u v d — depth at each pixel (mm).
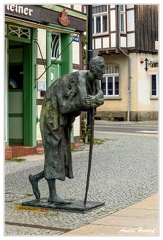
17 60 13586
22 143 13516
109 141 16484
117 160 12008
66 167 7152
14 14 11312
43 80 13742
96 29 30859
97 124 27734
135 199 7762
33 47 13305
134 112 30266
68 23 13953
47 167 7062
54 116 6926
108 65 31469
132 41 30094
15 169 10711
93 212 6910
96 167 10930
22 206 7266
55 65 14516
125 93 30625
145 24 30422
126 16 30266
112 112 31234
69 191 8359
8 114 13586
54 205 7047
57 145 6984
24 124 13453
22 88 13500
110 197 7898
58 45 14648
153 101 31125
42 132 7070
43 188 8734
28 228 6082
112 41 30016
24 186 8891
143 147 14781
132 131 21656
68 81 6738
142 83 30375
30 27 13125
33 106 13375
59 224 6254
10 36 12562
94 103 6570
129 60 30297
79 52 15633
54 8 13367
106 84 31656
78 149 14359
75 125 15281
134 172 10320
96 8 30766
